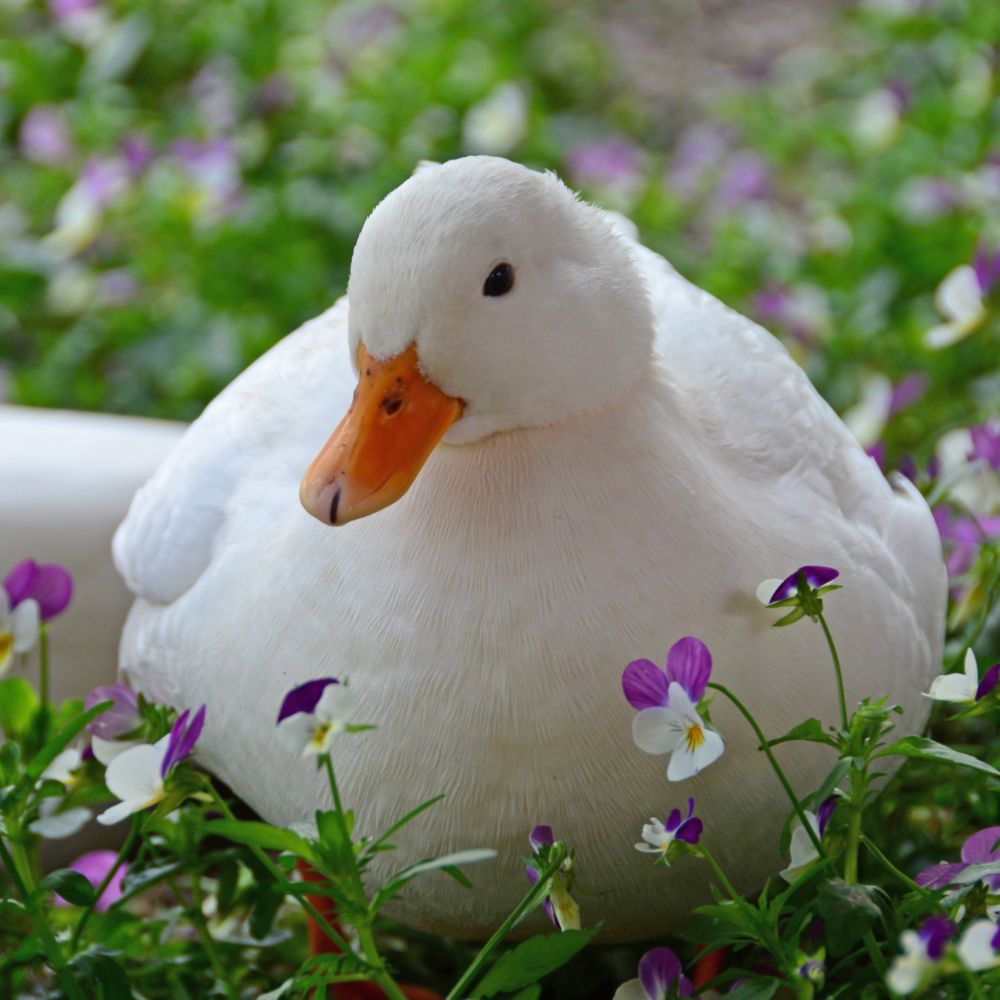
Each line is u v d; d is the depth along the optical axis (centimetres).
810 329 138
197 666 103
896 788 108
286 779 101
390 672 97
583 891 100
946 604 108
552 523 97
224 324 140
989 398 132
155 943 106
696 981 106
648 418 98
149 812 101
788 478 103
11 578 103
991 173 151
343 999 108
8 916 101
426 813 98
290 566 99
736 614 98
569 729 97
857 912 95
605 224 98
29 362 149
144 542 108
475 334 96
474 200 96
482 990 96
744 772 98
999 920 96
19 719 102
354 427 96
